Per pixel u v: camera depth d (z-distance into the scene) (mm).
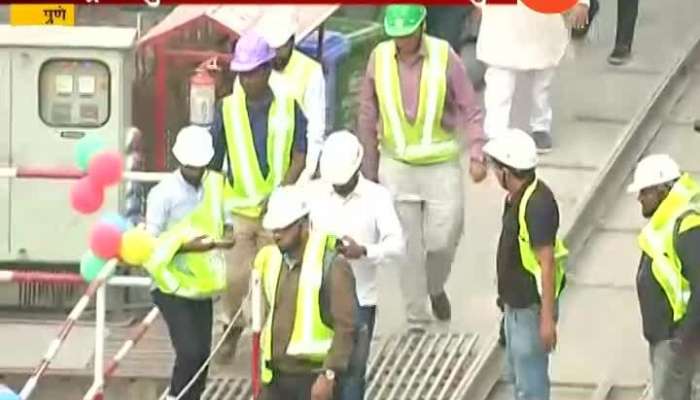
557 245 34469
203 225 36250
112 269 34500
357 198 35125
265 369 32281
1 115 42312
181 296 35500
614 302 41375
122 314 42031
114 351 40219
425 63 38625
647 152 46500
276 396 32375
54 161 42344
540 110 46844
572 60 51812
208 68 43000
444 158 39031
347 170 34812
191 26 43969
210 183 36438
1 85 42250
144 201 43062
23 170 40438
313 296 31719
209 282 35594
